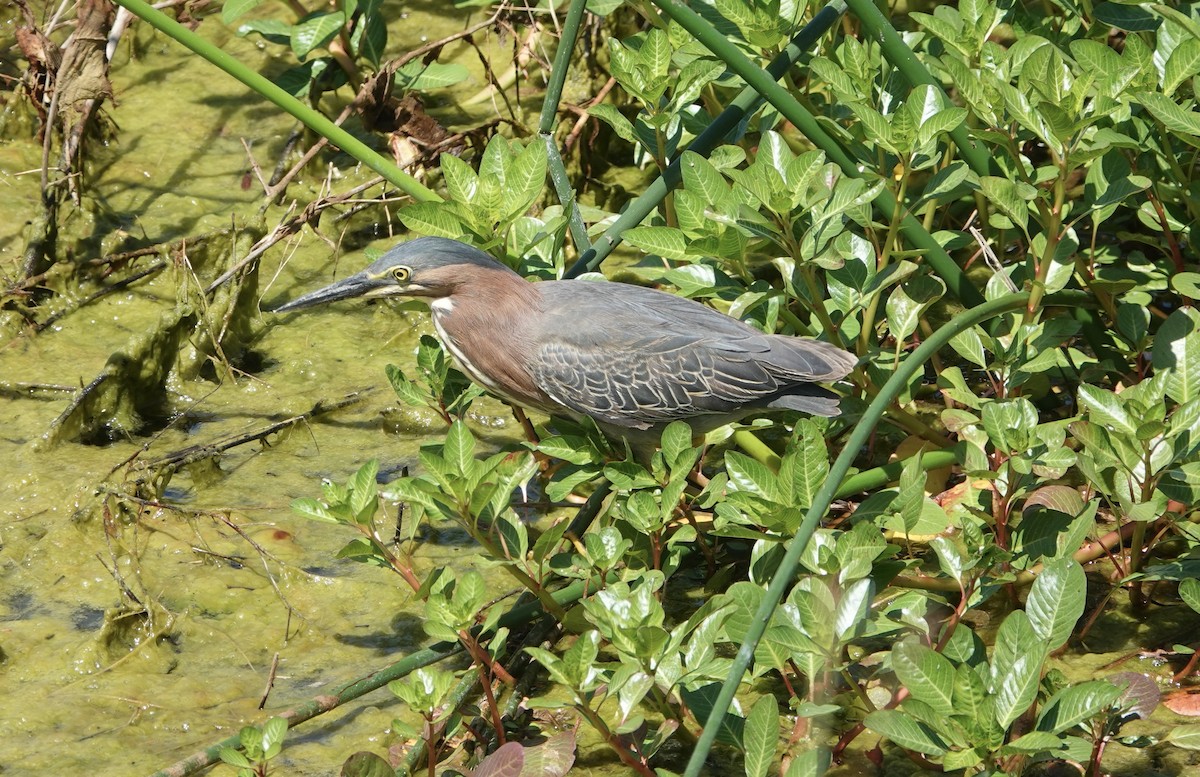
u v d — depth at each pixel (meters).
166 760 8.16
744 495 7.87
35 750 8.26
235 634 9.30
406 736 7.66
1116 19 10.26
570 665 7.15
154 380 11.80
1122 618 9.01
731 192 9.32
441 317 9.98
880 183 8.90
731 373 9.41
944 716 6.79
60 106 13.70
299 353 12.30
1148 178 9.20
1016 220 9.08
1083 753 6.68
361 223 13.77
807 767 6.90
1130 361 10.52
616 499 9.04
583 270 10.20
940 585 8.98
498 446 11.17
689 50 11.01
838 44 11.99
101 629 9.09
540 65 15.12
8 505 10.39
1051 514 8.52
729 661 7.31
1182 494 8.34
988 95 9.66
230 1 14.02
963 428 9.12
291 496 10.62
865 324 9.73
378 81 14.20
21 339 12.28
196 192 14.04
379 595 9.64
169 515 10.38
